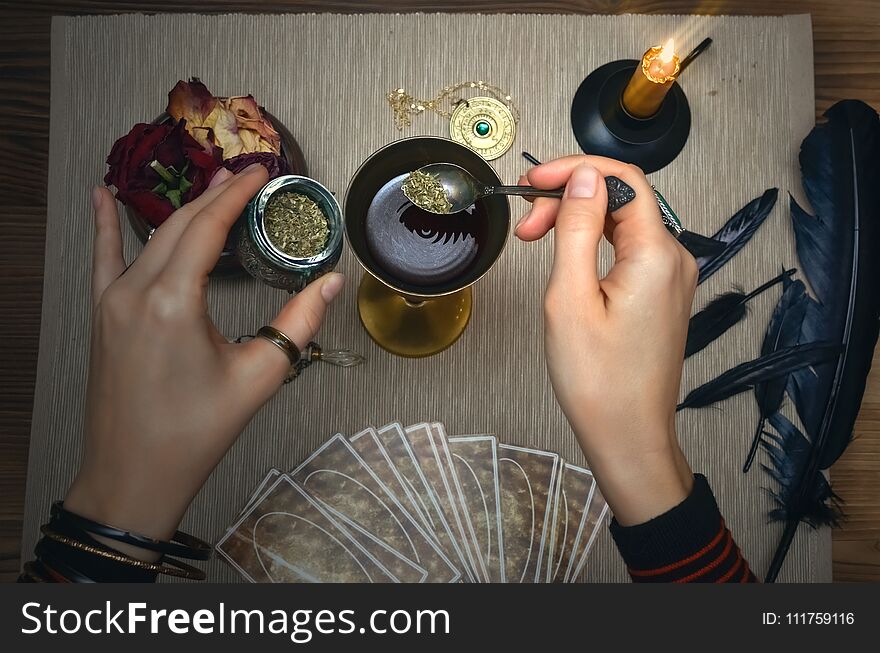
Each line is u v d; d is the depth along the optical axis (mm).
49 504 947
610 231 821
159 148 769
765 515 962
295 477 957
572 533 956
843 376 946
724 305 976
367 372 974
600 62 1021
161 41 1015
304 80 1014
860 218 952
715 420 976
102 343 701
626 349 707
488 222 778
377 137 1006
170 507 707
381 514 956
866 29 1058
